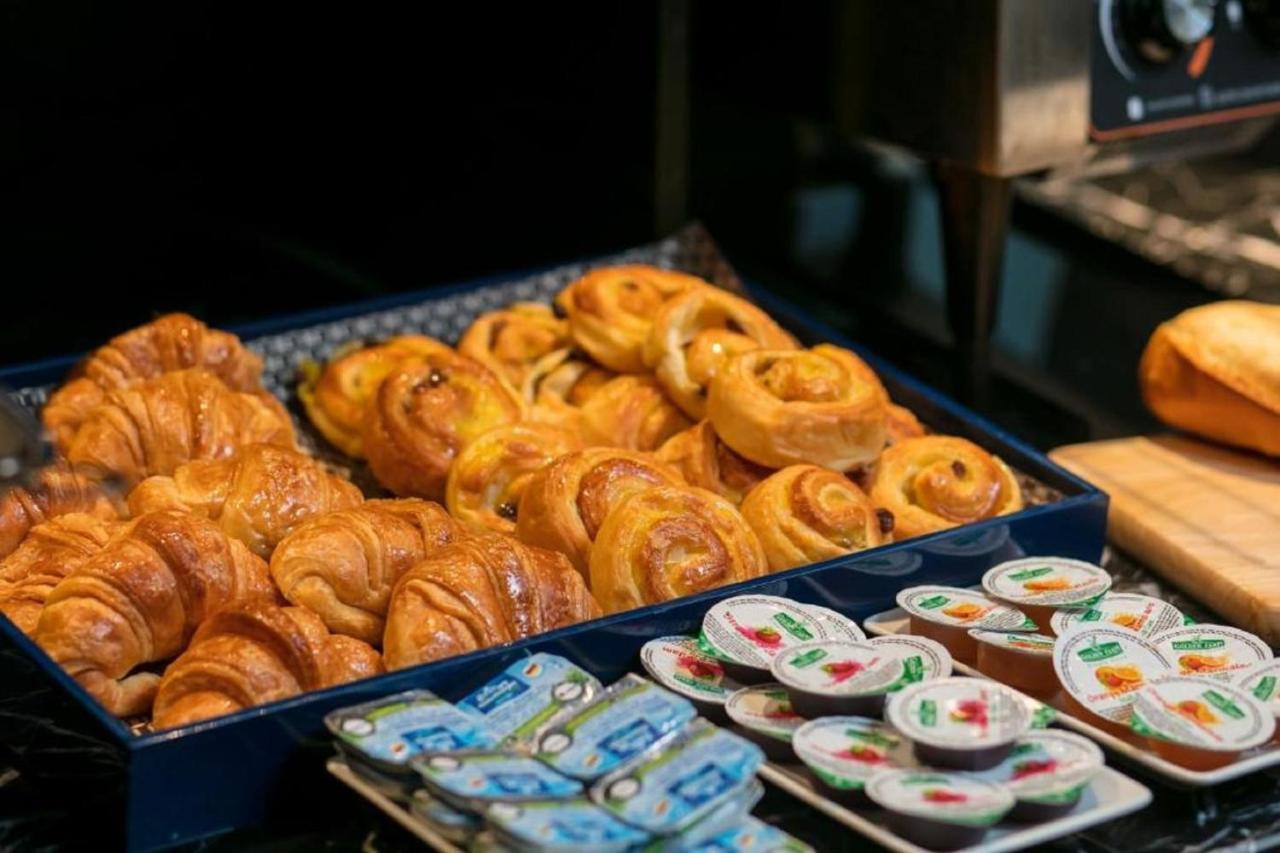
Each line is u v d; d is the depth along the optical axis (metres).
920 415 2.23
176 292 2.63
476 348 2.29
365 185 2.70
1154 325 2.80
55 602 1.69
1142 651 1.75
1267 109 2.50
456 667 1.63
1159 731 1.62
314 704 1.57
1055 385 2.63
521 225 2.71
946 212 2.52
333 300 2.73
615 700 1.59
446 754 1.50
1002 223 2.49
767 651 1.70
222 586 1.72
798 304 2.86
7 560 1.84
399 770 1.53
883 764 1.56
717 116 2.91
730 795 1.46
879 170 3.10
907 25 2.41
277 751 1.57
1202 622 2.00
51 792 1.65
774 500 1.93
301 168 2.67
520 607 1.71
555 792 1.47
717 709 1.68
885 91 2.47
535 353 2.31
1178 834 1.59
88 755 1.56
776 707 1.66
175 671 1.63
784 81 2.63
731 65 2.72
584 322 2.27
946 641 1.79
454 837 1.48
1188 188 3.22
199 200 2.62
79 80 2.48
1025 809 1.52
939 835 1.49
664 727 1.54
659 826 1.42
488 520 2.00
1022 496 2.10
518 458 2.02
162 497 1.87
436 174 2.73
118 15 2.47
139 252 2.59
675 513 1.84
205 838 1.57
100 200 2.55
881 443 2.05
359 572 1.75
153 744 1.51
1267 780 1.67
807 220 3.04
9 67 2.43
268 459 1.90
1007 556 1.96
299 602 1.74
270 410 2.14
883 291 2.92
